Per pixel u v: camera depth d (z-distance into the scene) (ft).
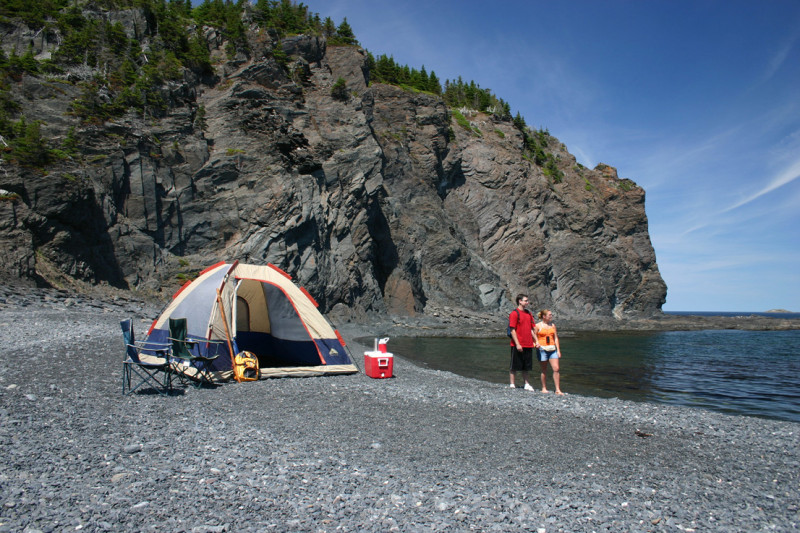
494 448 24.49
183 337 33.27
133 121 122.11
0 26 130.21
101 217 108.37
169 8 175.52
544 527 15.67
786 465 24.70
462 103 284.41
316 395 34.81
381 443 24.31
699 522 16.67
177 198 124.67
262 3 190.29
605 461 23.47
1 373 32.81
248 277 45.47
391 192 190.49
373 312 151.94
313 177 141.90
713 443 28.45
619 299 260.42
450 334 127.03
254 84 149.18
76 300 85.71
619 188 283.79
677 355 98.02
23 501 14.79
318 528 14.69
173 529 13.88
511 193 232.53
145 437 22.34
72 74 122.01
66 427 22.70
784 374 71.72
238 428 25.35
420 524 15.38
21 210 91.86
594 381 61.62
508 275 220.84
